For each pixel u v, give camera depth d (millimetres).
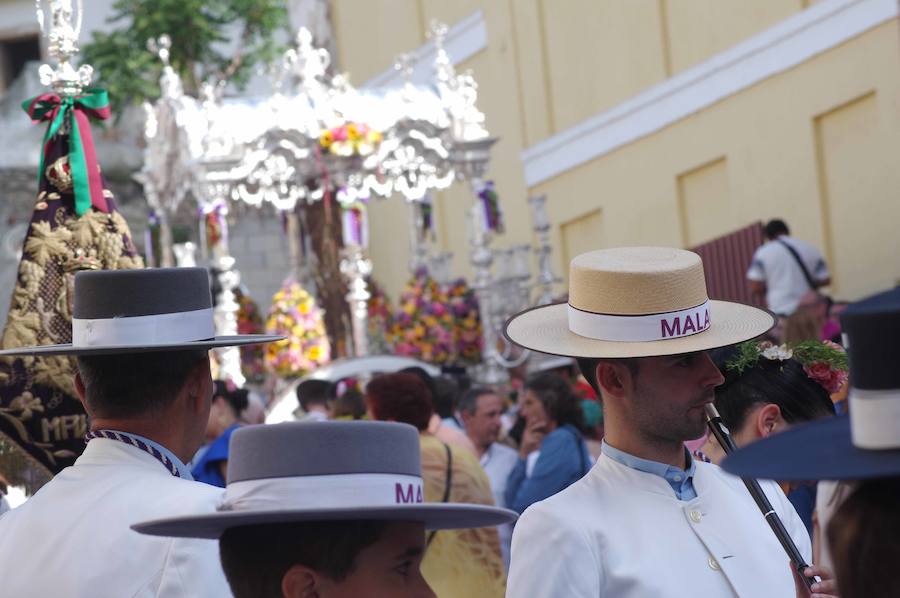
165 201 11203
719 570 3066
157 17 19719
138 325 3104
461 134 10789
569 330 3299
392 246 18234
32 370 4398
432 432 6270
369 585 2340
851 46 10328
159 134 11039
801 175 10961
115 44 20141
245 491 2420
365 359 9680
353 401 7277
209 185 10289
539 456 6660
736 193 11781
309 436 2400
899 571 1681
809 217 10930
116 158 20344
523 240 15109
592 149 13766
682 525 3115
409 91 10656
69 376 4418
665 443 3189
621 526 3076
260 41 22062
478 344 11344
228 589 2867
